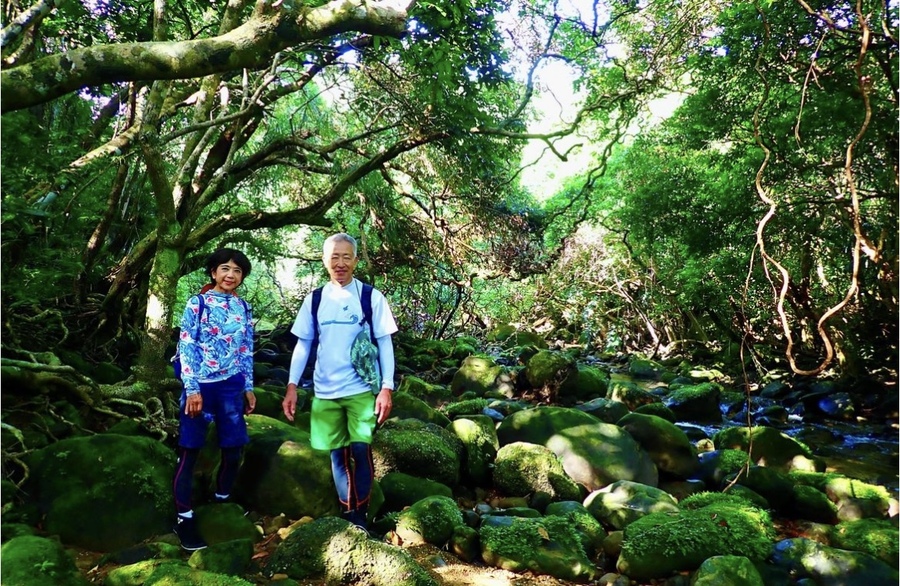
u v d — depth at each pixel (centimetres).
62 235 472
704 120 785
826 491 475
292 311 1070
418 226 959
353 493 353
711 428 730
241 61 219
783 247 866
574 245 1228
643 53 759
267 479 375
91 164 425
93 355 635
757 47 693
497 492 466
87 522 330
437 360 1009
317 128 868
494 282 1130
